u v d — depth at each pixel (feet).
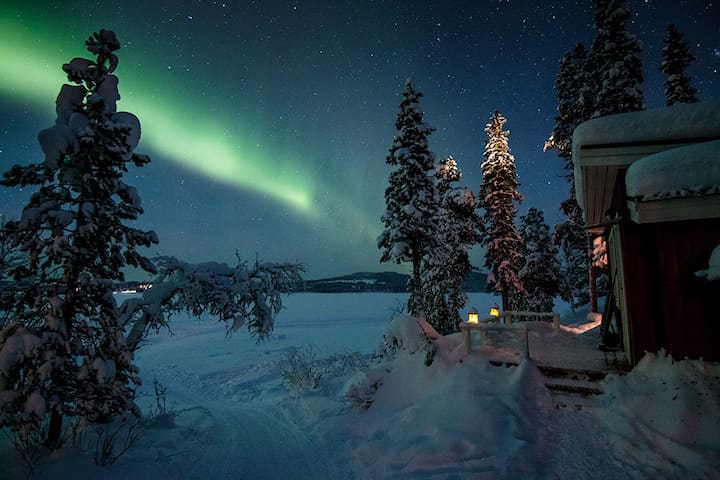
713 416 18.11
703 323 20.98
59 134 20.98
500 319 41.01
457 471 16.93
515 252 81.10
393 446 20.31
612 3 64.34
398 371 28.96
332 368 42.22
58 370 19.80
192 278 30.07
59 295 21.52
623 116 25.21
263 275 33.65
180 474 19.58
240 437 25.76
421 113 61.00
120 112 23.77
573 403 21.88
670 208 20.81
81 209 21.40
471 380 24.39
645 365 22.35
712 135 23.24
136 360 72.38
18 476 16.99
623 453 17.34
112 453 20.35
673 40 79.92
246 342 89.81
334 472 19.44
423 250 58.54
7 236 22.12
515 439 18.63
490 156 85.92
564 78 78.59
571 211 74.02
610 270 36.76
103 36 23.58
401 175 59.41
